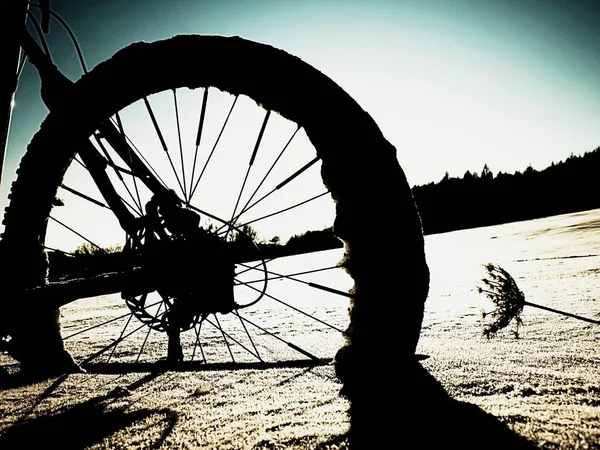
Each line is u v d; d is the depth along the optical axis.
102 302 7.33
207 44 1.68
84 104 1.71
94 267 1.92
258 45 1.69
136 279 1.69
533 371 1.69
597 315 2.75
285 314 4.25
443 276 6.59
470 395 1.45
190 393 1.68
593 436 1.03
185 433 1.29
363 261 1.58
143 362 2.38
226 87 1.72
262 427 1.28
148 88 1.72
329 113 1.64
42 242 1.86
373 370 1.52
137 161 1.89
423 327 2.94
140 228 1.81
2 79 1.80
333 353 2.32
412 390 1.49
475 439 1.09
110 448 1.22
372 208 1.58
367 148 1.61
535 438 1.06
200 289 1.70
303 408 1.42
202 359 2.40
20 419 1.48
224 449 1.16
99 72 1.71
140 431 1.33
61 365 2.07
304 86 1.65
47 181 1.74
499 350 2.09
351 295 1.64
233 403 1.53
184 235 1.75
